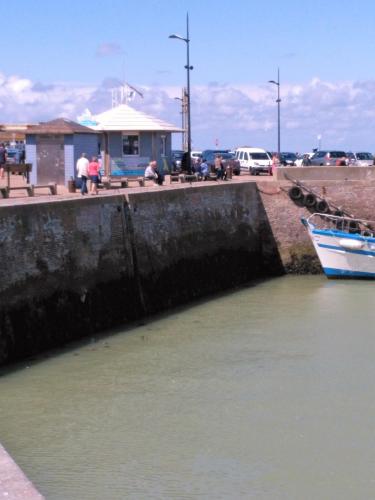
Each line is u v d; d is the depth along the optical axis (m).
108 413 14.80
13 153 47.34
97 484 11.88
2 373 17.30
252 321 22.56
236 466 12.50
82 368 17.66
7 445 13.35
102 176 36.03
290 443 13.38
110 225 22.45
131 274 23.33
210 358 18.45
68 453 13.02
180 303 25.86
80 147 31.61
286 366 17.81
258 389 16.16
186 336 20.75
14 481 8.46
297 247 32.38
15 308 18.38
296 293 27.41
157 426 14.15
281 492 11.63
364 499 11.45
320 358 18.45
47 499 11.36
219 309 24.59
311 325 21.89
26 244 18.88
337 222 32.44
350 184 32.72
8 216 18.33
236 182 31.61
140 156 37.62
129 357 18.61
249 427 14.08
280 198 32.50
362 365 17.86
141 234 24.02
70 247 20.56
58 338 19.77
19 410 14.96
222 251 29.45
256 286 29.50
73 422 14.36
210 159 52.94
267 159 48.38
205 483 11.91
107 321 21.92
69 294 20.41
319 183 32.72
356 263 29.66
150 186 32.03
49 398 15.61
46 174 31.80
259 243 32.44
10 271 18.25
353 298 26.05
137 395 15.79
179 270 26.14
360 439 13.55
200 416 14.62
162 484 11.88
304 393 15.90
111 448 13.20
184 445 13.30
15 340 18.25
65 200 20.62
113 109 38.22
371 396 15.71
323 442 13.45
